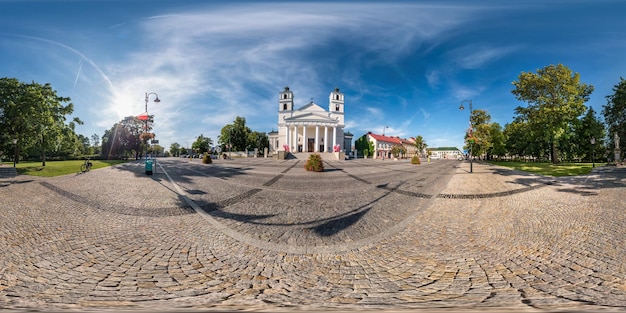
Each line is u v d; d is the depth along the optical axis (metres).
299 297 3.20
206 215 7.14
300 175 18.31
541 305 2.96
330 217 7.02
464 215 7.22
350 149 77.62
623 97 27.97
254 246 4.94
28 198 8.94
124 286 3.45
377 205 8.52
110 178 15.03
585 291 3.29
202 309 2.91
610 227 5.69
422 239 5.31
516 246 4.82
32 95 21.42
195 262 4.22
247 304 3.04
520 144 46.06
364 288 3.42
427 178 16.75
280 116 67.69
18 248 4.63
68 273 3.79
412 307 2.94
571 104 26.77
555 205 8.12
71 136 31.41
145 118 20.42
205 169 23.17
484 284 3.51
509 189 11.61
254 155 62.59
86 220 6.46
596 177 15.18
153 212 7.38
